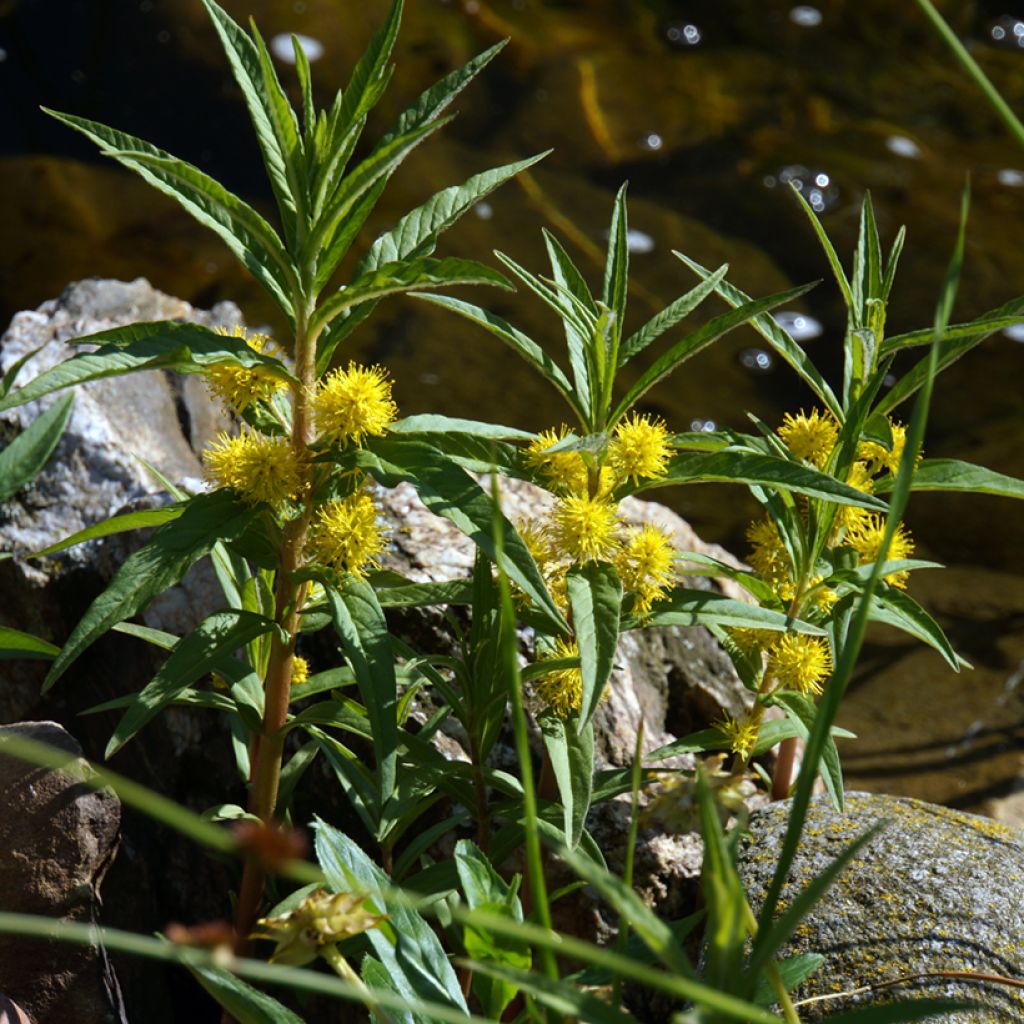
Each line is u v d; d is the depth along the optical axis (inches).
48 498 121.6
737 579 92.4
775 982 53.2
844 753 143.6
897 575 94.6
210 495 75.4
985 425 209.0
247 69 75.1
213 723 106.5
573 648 83.5
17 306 210.4
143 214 234.2
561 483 80.7
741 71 300.0
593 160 269.3
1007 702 151.5
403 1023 63.7
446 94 71.4
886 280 88.6
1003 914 80.6
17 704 116.5
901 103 296.5
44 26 282.7
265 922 56.9
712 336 77.4
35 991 84.4
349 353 212.7
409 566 110.9
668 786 59.8
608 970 67.7
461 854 66.5
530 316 227.0
